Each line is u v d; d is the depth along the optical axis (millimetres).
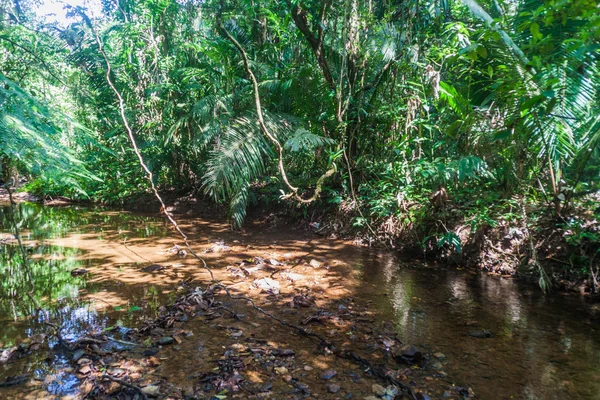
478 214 4324
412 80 5242
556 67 3137
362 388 1964
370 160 5965
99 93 9391
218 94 7082
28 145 1710
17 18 5895
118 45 9672
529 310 3111
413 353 2244
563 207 3951
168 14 8734
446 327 2740
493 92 3670
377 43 5449
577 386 2018
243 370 2107
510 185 4520
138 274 3932
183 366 2143
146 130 9391
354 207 5840
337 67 5934
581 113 3453
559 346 2480
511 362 2260
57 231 6422
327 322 2768
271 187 7277
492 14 4527
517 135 3799
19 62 6590
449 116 5000
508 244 4188
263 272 4035
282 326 2699
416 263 4508
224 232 6266
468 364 2227
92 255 4742
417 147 5203
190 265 4281
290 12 5734
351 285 3658
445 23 4980
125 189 9680
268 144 5898
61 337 2473
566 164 4129
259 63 6520
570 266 3725
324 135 6141
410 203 5215
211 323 2734
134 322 2736
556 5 1928
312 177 6785
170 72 8430
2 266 4250
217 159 5738
